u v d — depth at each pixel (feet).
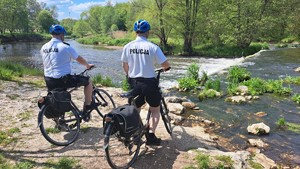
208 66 73.61
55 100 15.88
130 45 15.08
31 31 349.82
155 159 15.60
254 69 60.80
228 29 120.57
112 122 13.33
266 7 127.13
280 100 35.04
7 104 24.73
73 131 18.74
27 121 20.72
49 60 16.39
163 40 128.26
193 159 15.70
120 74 63.31
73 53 16.53
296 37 154.81
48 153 15.89
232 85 40.63
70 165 14.62
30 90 31.22
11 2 258.37
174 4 121.80
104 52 129.49
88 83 17.81
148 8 127.44
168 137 18.65
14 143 17.01
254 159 17.89
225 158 15.81
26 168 14.12
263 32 120.78
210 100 35.14
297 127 26.00
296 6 147.95
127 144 14.34
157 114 16.34
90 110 18.49
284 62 71.46
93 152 16.14
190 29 118.93
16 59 99.09
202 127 25.13
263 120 27.81
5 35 258.37
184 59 95.71
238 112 30.22
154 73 15.21
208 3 124.26
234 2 121.19
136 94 14.94
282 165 18.69
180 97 36.52
